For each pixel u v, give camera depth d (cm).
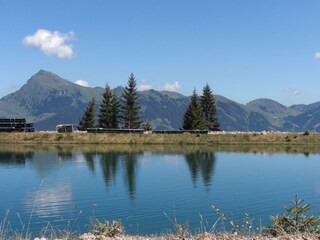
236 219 2570
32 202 3309
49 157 7356
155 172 5412
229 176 4997
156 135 10606
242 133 10794
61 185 4309
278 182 4462
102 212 2897
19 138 10362
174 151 8569
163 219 2617
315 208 2886
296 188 4016
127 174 5219
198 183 4422
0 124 10862
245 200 3381
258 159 7044
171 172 5412
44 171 5503
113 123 11969
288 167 5909
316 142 10119
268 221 2425
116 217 2703
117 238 1129
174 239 1114
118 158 7225
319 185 4216
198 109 12050
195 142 10312
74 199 3456
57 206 3136
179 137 10506
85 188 4088
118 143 10312
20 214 2816
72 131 11188
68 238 1187
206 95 12750
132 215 2761
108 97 11988
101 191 3909
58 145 9875
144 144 10200
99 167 5969
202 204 3206
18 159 7006
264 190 3912
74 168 5828
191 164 6334
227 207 3073
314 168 5747
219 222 2458
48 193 3797
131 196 3603
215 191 3862
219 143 10219
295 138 10338
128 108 12181
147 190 3938
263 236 1145
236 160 6894
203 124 12081
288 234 1145
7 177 4931
